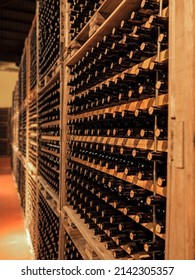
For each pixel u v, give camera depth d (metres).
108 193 1.70
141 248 1.36
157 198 1.14
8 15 12.05
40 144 4.38
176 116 0.93
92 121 1.99
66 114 2.62
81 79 2.19
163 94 1.15
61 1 2.77
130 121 1.56
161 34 1.11
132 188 1.46
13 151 13.05
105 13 1.80
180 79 0.91
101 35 1.75
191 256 0.86
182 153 0.90
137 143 1.34
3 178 12.91
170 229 0.97
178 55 0.93
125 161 1.60
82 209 2.03
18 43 13.85
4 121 18.25
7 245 5.18
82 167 2.16
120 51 1.54
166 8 1.13
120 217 1.55
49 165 3.44
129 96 1.35
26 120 6.86
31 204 5.20
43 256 3.75
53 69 3.28
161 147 1.13
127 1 1.32
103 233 1.78
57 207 2.84
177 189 0.93
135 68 1.40
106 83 1.62
